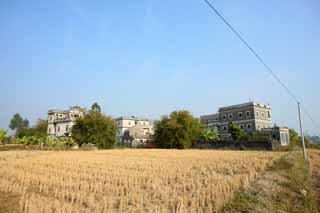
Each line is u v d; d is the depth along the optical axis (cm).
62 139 6003
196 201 1059
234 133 6319
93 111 6372
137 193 1259
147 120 9656
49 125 8431
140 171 1922
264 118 7388
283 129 6538
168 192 1244
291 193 1359
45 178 1622
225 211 1007
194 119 6600
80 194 1197
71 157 3228
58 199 1174
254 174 1723
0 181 1602
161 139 6525
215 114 8544
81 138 5941
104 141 6069
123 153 4122
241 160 2664
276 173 1828
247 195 1222
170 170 1969
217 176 1675
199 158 3030
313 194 1406
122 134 8800
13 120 13862
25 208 967
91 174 1775
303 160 2814
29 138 6203
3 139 7119
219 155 3472
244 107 7338
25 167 2178
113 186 1381
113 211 987
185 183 1465
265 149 4988
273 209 1070
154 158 3089
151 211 954
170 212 962
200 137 6488
